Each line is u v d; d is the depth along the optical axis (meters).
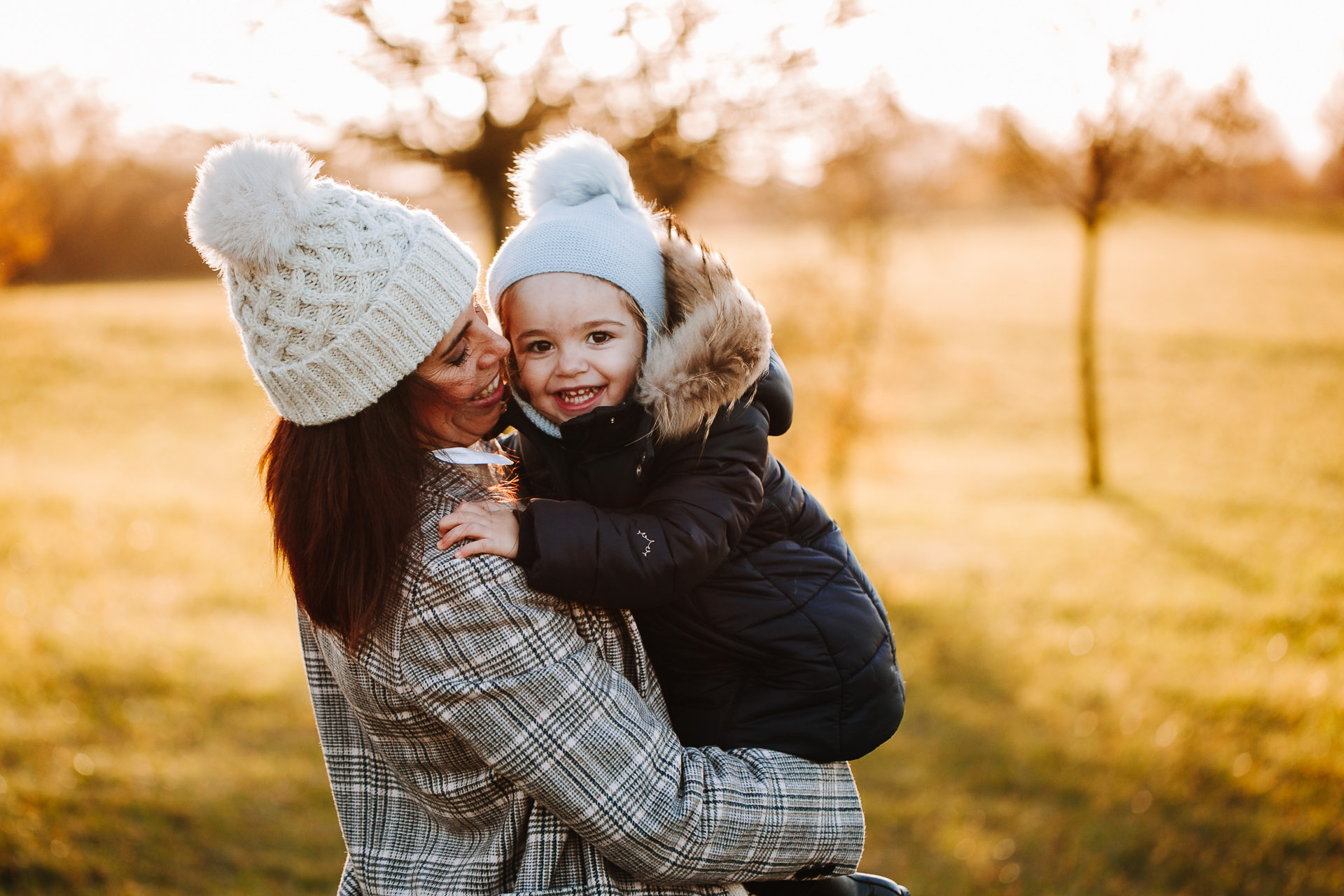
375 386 1.21
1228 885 3.82
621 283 1.40
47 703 4.87
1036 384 19.27
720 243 23.20
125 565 8.07
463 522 1.22
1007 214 40.59
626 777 1.20
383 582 1.20
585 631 1.28
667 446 1.37
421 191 4.23
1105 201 12.25
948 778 4.98
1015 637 7.14
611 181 1.51
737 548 1.44
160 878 3.49
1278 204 38.62
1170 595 7.83
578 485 1.42
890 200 10.17
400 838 1.37
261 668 5.95
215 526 9.68
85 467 12.85
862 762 5.21
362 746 1.42
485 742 1.20
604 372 1.41
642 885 1.29
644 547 1.26
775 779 1.34
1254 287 26.97
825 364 9.98
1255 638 6.62
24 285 27.42
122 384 18.44
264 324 1.21
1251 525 10.27
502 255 1.49
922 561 9.60
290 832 4.00
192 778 4.32
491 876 1.27
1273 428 15.49
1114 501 12.20
